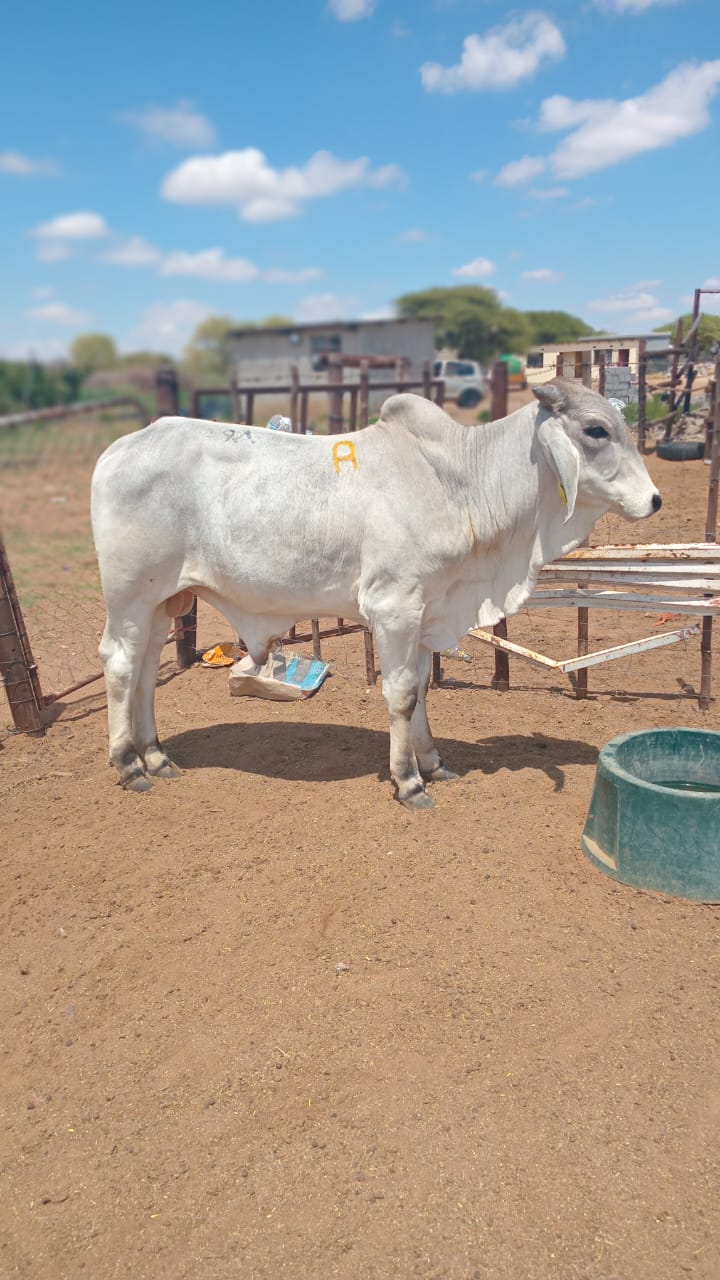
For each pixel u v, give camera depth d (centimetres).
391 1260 234
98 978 348
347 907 383
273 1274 232
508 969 340
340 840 436
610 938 356
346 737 560
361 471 450
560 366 556
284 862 420
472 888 392
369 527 444
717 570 517
